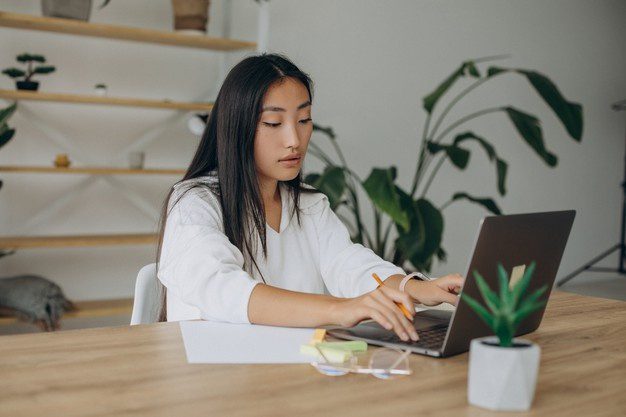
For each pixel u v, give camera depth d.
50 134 3.54
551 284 1.32
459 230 4.92
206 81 3.93
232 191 1.59
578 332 1.34
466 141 4.89
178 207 1.56
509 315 0.88
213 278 1.39
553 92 3.74
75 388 0.94
